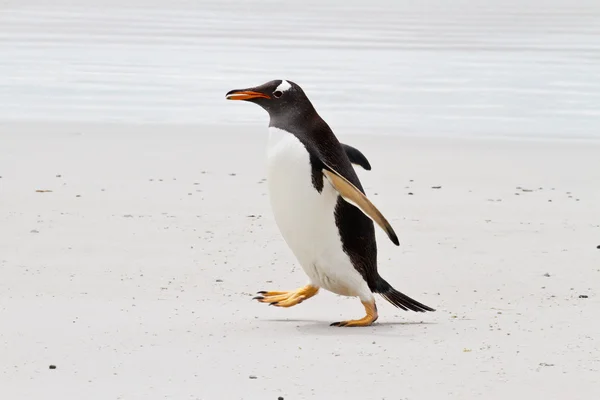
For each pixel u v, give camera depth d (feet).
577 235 49.29
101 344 31.58
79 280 40.32
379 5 232.53
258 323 34.65
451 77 111.04
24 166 64.28
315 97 96.78
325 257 34.58
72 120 83.30
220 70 114.21
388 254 45.70
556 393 27.02
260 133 79.41
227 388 27.25
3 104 90.58
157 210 53.01
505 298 38.68
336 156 34.42
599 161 69.56
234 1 240.12
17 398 26.53
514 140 77.46
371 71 114.93
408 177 63.52
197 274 41.65
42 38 144.25
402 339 32.35
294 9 214.69
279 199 34.37
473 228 50.65
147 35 151.74
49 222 50.03
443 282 41.27
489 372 28.71
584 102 95.40
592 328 33.71
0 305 36.55
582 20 185.57
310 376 28.27
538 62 123.03
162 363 29.50
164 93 98.73
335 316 36.50
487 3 241.55
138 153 69.77
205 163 66.80
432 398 26.55
